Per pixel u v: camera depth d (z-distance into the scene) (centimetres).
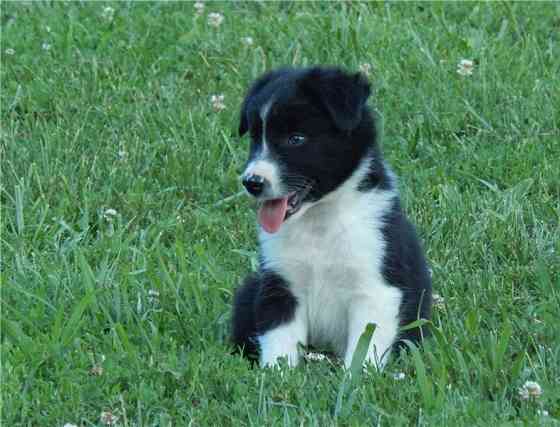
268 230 866
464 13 1558
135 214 1155
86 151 1264
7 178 1211
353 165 890
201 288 993
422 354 866
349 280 888
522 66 1387
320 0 1583
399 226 904
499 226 1100
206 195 1200
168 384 833
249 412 786
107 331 950
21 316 940
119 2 1592
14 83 1388
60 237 1118
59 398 810
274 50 1461
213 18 1504
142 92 1373
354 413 784
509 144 1255
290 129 872
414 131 1281
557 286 1008
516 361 827
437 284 1012
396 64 1394
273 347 880
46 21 1536
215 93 1380
